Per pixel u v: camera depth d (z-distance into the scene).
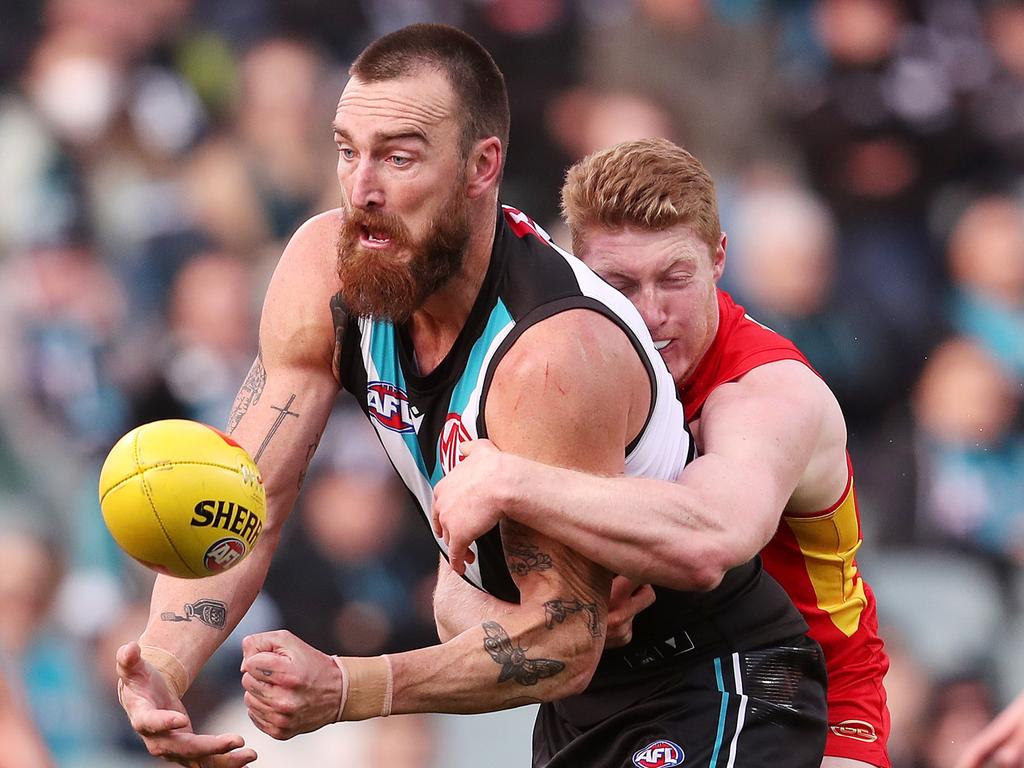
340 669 10.66
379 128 10.86
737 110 32.47
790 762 12.58
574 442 11.02
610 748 12.94
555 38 32.22
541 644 11.01
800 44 33.44
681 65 32.22
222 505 10.59
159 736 10.78
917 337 30.78
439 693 10.87
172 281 29.42
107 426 28.12
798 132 32.56
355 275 11.10
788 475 12.10
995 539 28.70
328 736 24.30
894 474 28.81
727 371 13.00
